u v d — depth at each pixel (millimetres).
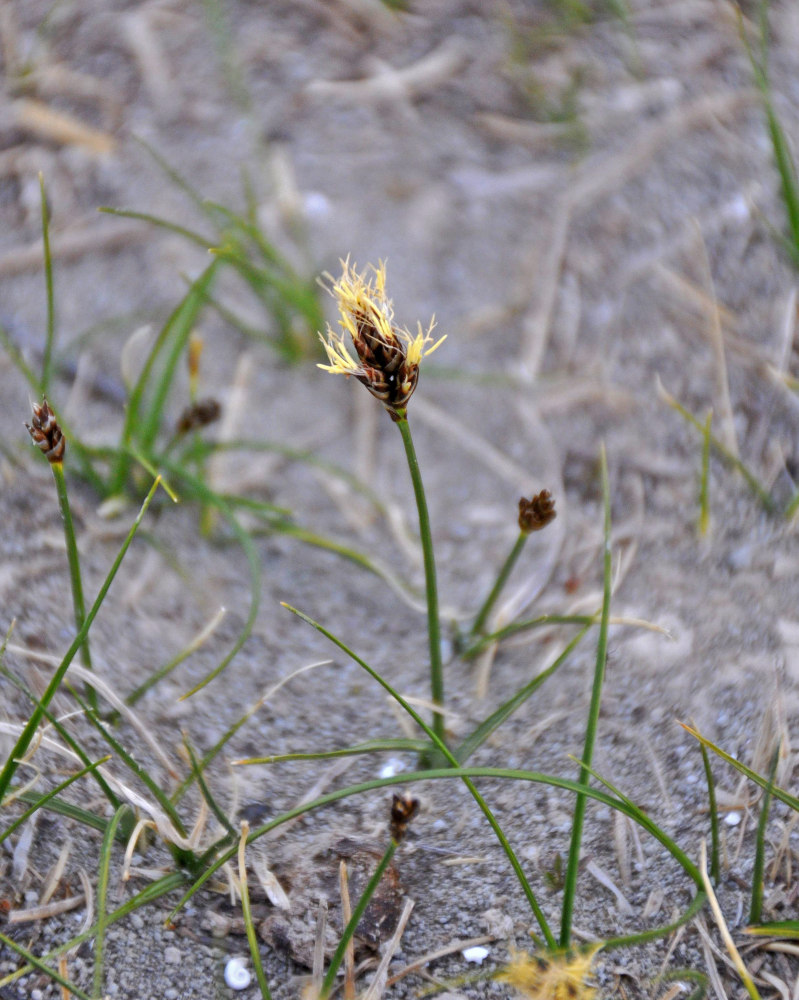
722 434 568
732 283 581
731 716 534
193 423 555
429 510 579
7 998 499
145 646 545
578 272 593
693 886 516
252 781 528
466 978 501
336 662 549
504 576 537
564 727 536
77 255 592
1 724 514
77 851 514
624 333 585
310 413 590
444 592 564
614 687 541
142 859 514
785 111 593
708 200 588
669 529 562
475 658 549
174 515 568
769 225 578
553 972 493
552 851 521
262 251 582
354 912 497
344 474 573
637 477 570
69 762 521
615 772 530
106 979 502
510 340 592
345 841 520
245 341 594
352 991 503
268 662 548
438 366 591
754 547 554
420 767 532
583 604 554
